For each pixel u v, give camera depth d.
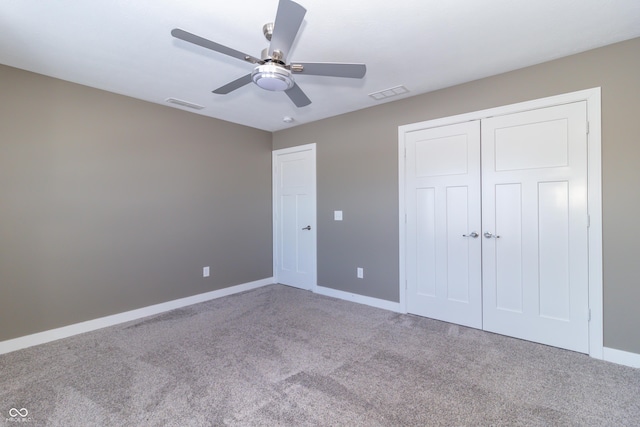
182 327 3.06
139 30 2.10
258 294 4.21
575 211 2.49
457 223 3.08
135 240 3.33
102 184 3.10
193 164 3.84
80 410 1.82
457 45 2.31
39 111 2.73
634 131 2.26
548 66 2.58
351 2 1.81
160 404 1.88
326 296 4.11
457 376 2.17
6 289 2.57
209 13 1.91
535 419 1.74
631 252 2.28
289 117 4.07
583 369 2.24
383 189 3.57
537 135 2.64
